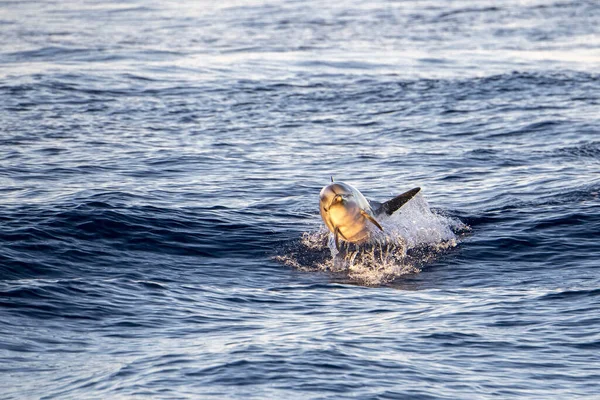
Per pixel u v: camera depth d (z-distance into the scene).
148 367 31.83
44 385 30.50
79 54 158.25
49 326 37.28
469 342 35.00
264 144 86.62
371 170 74.62
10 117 98.81
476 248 51.59
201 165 76.00
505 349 34.19
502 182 68.25
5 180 68.31
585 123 94.94
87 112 103.25
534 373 31.73
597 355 33.56
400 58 154.00
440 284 45.50
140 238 52.97
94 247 50.88
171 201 61.81
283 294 43.69
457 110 105.75
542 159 77.69
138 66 142.75
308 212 60.50
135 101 111.62
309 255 51.50
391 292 44.06
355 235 49.59
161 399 28.59
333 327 37.25
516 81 125.75
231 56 156.38
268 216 59.19
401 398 29.11
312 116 102.94
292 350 33.34
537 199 61.84
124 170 73.25
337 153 82.25
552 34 189.25
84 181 68.50
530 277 46.19
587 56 155.25
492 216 57.78
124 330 37.03
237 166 75.94
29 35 191.62
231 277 47.19
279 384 29.95
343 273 48.03
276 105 110.06
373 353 33.38
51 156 78.56
